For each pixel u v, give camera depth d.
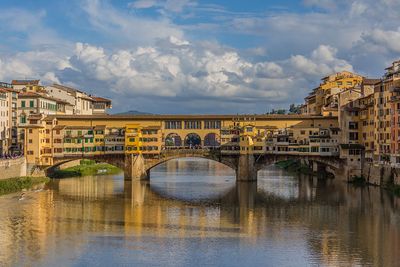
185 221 99.12
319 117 169.12
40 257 74.62
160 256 75.50
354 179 158.38
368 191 137.88
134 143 164.88
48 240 83.50
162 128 171.88
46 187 145.12
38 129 161.62
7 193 131.88
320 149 161.12
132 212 108.12
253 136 165.75
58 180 163.62
